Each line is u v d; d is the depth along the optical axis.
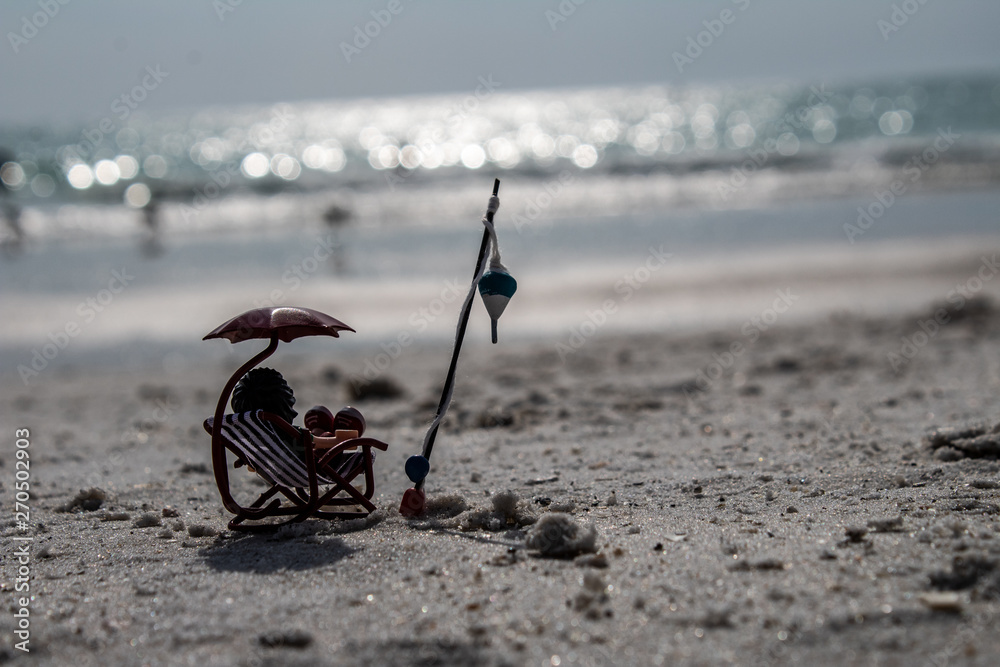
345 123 75.81
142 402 9.44
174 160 46.16
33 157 44.66
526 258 17.94
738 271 16.12
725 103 85.69
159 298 14.94
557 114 81.62
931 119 60.97
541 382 9.62
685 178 32.00
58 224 23.47
